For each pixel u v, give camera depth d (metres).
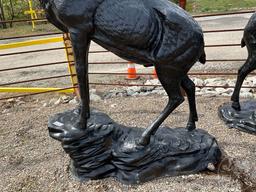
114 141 3.14
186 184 2.99
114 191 2.97
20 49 10.61
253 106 4.23
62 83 6.78
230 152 3.47
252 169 3.18
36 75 7.51
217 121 4.20
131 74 5.88
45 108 5.25
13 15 16.02
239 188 2.92
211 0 18.38
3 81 7.20
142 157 2.99
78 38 2.72
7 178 3.39
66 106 5.23
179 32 2.67
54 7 2.69
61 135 3.03
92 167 3.10
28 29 14.07
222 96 5.06
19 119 4.87
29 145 4.05
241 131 3.92
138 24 2.63
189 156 3.12
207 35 9.97
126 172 3.06
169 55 2.71
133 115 4.58
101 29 2.69
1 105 5.59
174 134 3.27
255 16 3.62
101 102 5.20
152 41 2.71
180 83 2.96
